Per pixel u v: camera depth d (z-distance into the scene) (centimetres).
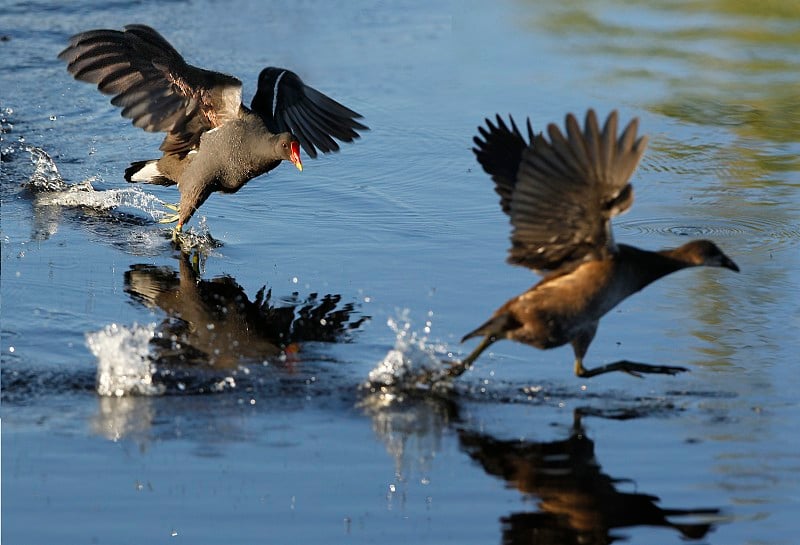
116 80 1325
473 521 798
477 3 2522
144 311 1162
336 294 1216
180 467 870
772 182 1580
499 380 1040
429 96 1914
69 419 947
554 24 2362
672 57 2134
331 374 1044
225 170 1377
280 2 2459
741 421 955
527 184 850
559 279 923
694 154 1680
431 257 1319
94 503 815
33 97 1870
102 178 1584
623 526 791
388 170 1631
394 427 945
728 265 940
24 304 1166
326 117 1447
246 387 1015
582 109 1838
